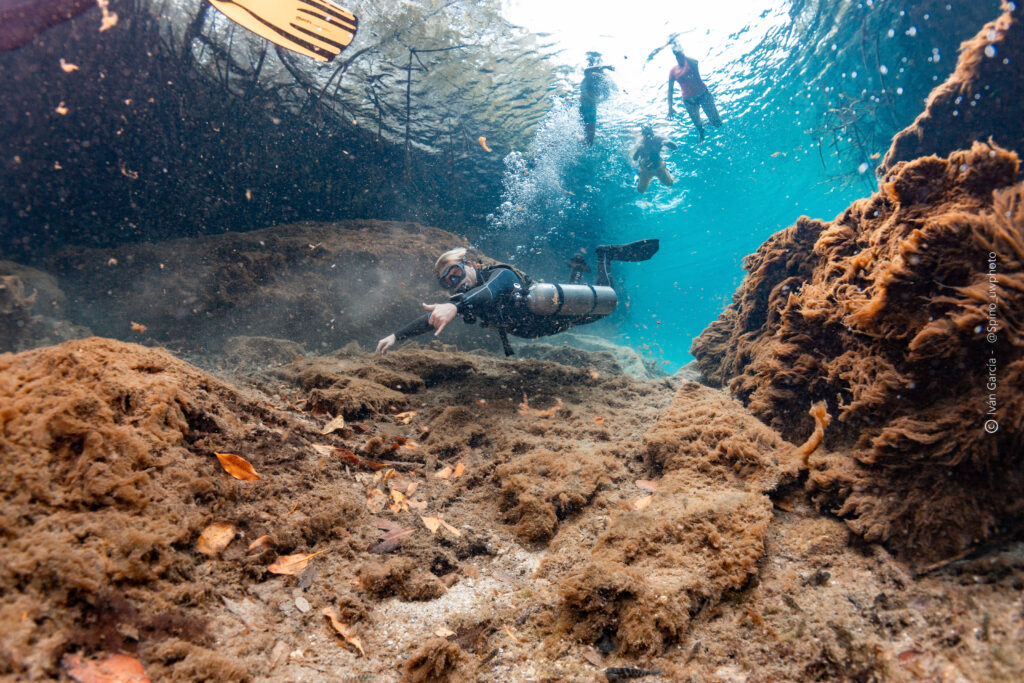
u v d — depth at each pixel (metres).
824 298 2.92
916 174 2.56
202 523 1.62
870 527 1.92
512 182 13.89
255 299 6.77
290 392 3.69
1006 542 1.75
